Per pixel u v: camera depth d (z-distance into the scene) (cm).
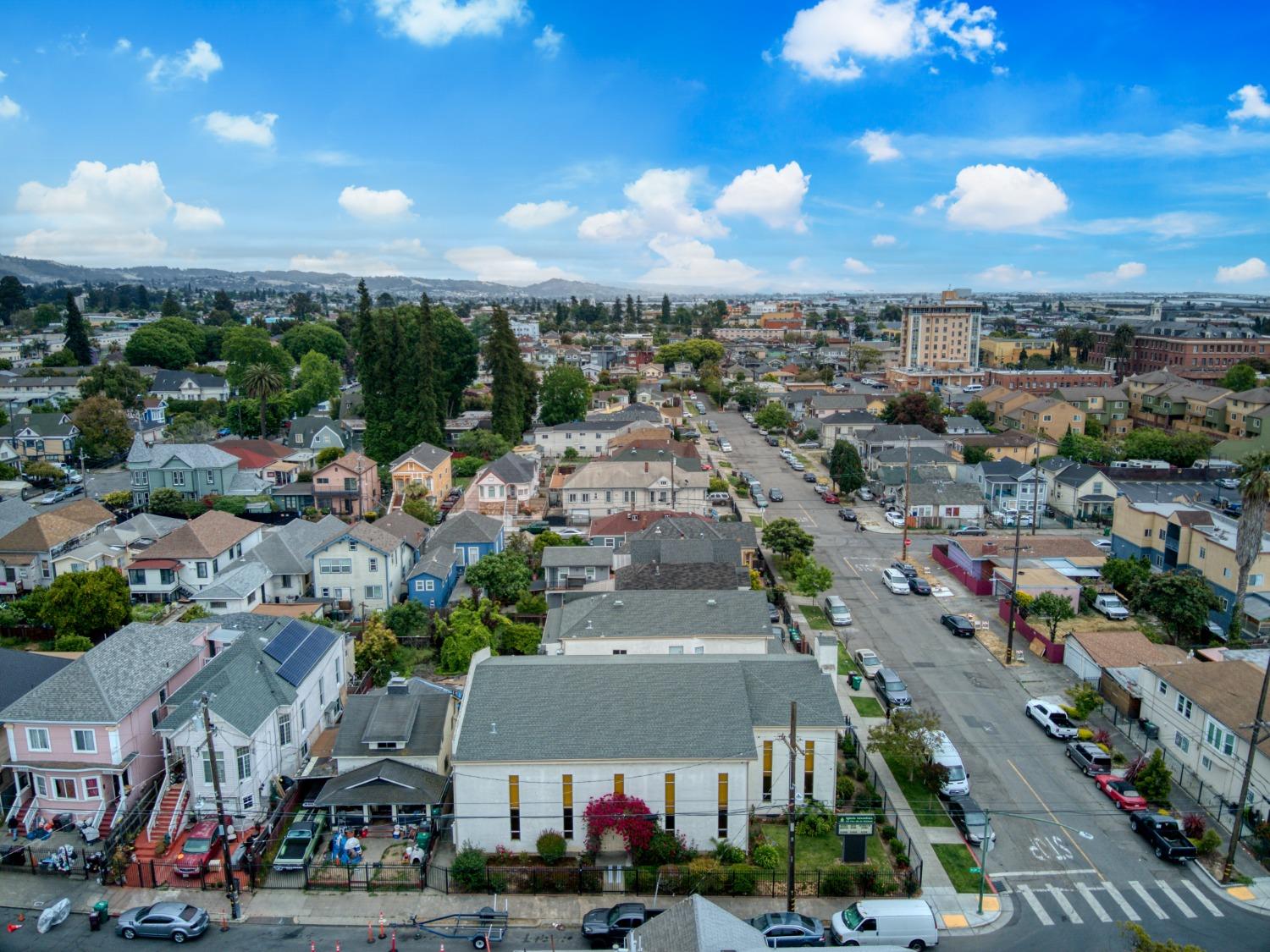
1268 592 6506
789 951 2891
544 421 14212
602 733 3988
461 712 4322
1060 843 4041
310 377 15900
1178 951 2781
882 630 6681
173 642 4888
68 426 12231
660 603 5594
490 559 7069
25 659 4912
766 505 10500
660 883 3712
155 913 3447
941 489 9812
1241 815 3794
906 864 3834
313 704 4953
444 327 14112
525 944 3416
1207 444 12188
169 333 19325
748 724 4053
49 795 4166
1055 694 5566
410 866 3850
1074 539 8325
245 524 7900
